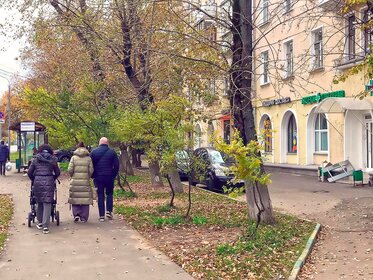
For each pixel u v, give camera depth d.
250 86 9.76
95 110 16.92
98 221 10.48
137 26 14.19
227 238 8.56
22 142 25.81
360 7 10.37
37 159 9.44
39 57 22.73
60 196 14.84
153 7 13.23
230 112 9.66
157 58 13.75
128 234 9.08
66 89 17.94
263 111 28.20
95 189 10.91
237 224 9.88
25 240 8.55
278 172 24.23
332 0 11.16
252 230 8.49
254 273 6.52
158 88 14.64
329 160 22.00
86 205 10.35
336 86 20.56
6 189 17.41
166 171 10.84
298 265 6.81
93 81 16.83
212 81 13.30
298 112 24.70
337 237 8.96
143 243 8.32
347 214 11.30
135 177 21.30
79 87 17.88
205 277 6.36
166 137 10.54
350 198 13.95
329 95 21.00
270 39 25.00
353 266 7.00
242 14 9.70
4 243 8.29
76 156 10.45
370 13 9.57
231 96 9.64
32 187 9.50
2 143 23.88
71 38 16.61
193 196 14.89
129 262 7.10
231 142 7.70
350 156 20.73
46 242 8.40
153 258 7.32
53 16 15.62
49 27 15.59
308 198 14.32
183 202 13.52
